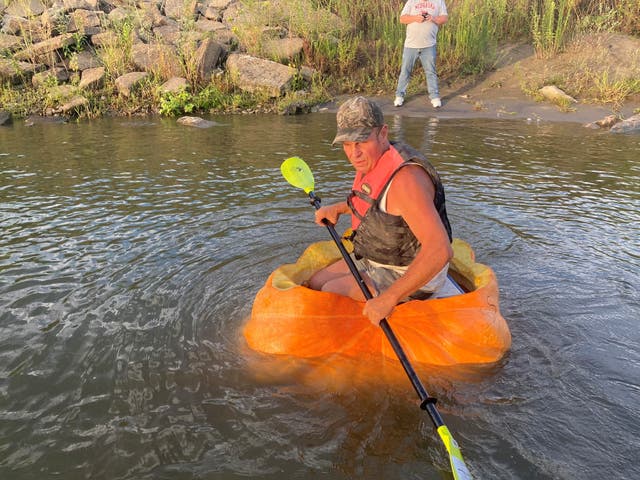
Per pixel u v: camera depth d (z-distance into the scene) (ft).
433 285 8.91
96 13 37.29
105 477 6.51
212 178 18.61
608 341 9.10
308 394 7.88
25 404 7.78
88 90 32.76
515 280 11.21
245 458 6.77
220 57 35.19
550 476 6.43
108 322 9.78
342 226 14.29
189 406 7.68
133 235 13.66
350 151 8.02
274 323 8.82
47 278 11.42
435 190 7.81
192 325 9.67
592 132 25.46
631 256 12.17
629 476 6.43
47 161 21.30
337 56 35.86
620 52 33.68
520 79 33.42
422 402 6.98
